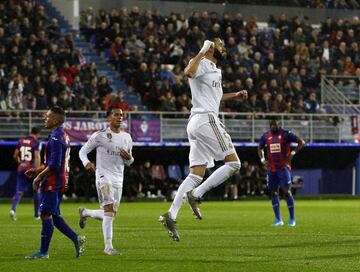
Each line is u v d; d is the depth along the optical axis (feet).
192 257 107.04
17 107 298.15
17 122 296.92
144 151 323.37
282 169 173.37
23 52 316.19
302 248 118.32
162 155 327.67
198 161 113.70
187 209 240.53
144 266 97.66
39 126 299.17
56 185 105.19
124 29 353.92
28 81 305.94
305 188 350.84
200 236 140.36
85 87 315.17
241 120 330.13
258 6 406.00
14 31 323.78
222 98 120.88
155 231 153.28
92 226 165.99
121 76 346.33
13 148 302.45
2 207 262.06
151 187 309.42
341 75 377.71
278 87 350.84
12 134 296.30
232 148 113.91
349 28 397.19
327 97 367.45
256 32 373.81
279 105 343.87
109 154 113.39
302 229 158.40
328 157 353.72
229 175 113.70
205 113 112.88
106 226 111.65
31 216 210.79
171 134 318.04
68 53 323.37
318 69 372.17
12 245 124.98
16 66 305.12
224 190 322.96
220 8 399.65
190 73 111.55
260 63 362.94
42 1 370.94
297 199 331.16
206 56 114.32
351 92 375.04
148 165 310.86
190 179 113.19
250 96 339.57
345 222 180.65
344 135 348.59
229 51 352.90
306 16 413.59
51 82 305.73
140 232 150.61
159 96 325.83
